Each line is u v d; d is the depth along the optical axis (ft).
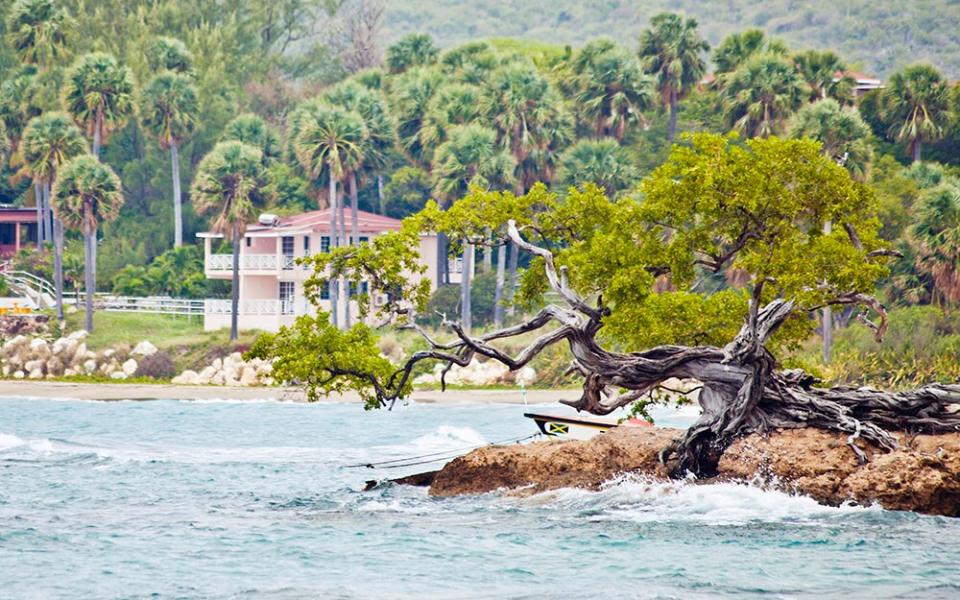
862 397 423.23
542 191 468.34
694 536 380.78
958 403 414.41
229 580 340.80
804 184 415.44
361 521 416.46
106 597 324.39
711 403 430.20
